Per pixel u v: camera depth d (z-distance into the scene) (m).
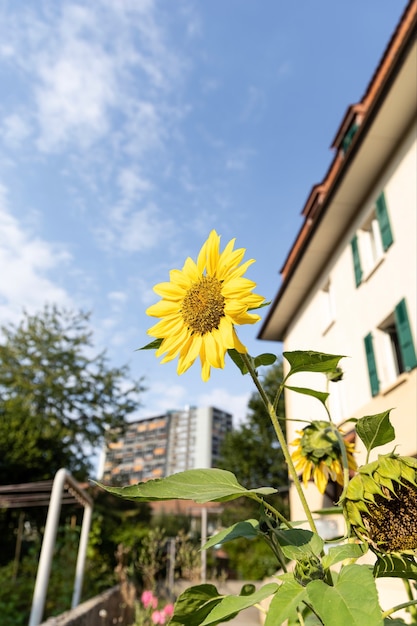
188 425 104.81
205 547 1.45
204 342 1.46
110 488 1.12
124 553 13.17
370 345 9.30
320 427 2.04
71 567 10.45
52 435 18.62
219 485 1.25
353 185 9.95
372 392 8.98
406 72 7.50
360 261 10.13
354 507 1.21
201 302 1.48
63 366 24.25
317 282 13.06
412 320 7.95
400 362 9.09
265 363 1.42
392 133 8.72
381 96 8.04
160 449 104.81
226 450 27.23
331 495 2.55
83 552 9.97
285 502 20.88
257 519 1.47
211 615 1.17
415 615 1.77
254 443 26.31
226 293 1.47
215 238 1.58
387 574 1.19
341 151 12.58
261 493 1.20
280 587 1.07
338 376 2.00
